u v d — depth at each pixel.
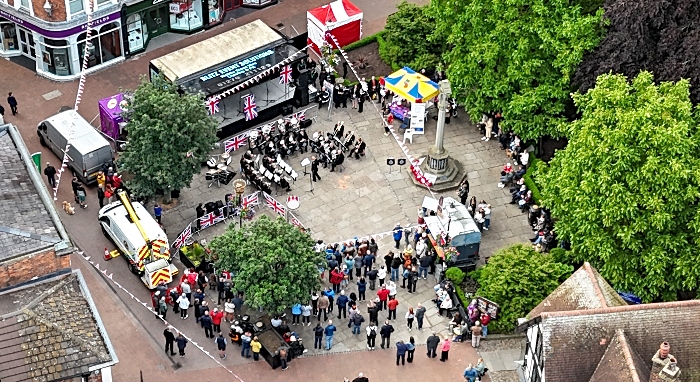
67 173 71.56
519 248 62.31
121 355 60.09
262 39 76.31
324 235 67.62
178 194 69.81
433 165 71.12
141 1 79.38
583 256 60.59
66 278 49.66
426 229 66.12
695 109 59.94
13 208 51.00
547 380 50.72
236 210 68.31
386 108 76.69
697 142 58.03
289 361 60.03
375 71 80.44
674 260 57.78
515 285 60.34
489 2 69.19
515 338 61.38
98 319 48.28
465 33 71.06
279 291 58.41
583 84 65.94
